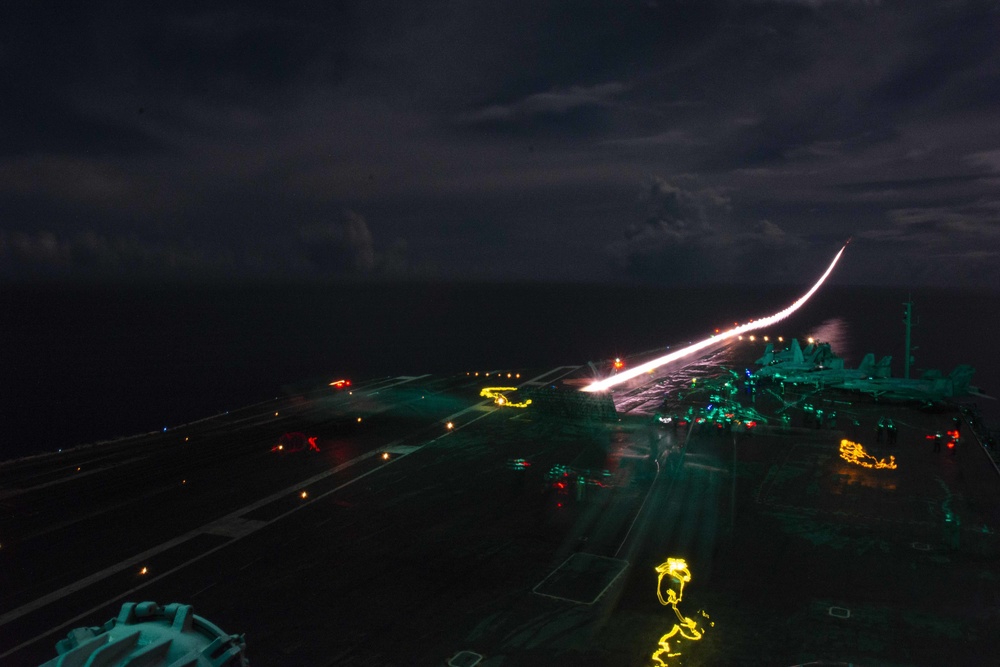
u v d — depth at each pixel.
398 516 38.75
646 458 46.97
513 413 66.81
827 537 35.28
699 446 53.50
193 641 11.37
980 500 40.78
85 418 95.75
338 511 39.66
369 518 38.47
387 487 44.00
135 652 10.59
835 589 29.47
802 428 58.88
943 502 40.47
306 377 128.50
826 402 70.94
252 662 24.16
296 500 41.56
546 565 32.16
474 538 35.50
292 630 26.41
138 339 193.75
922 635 25.61
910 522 37.28
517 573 31.33
